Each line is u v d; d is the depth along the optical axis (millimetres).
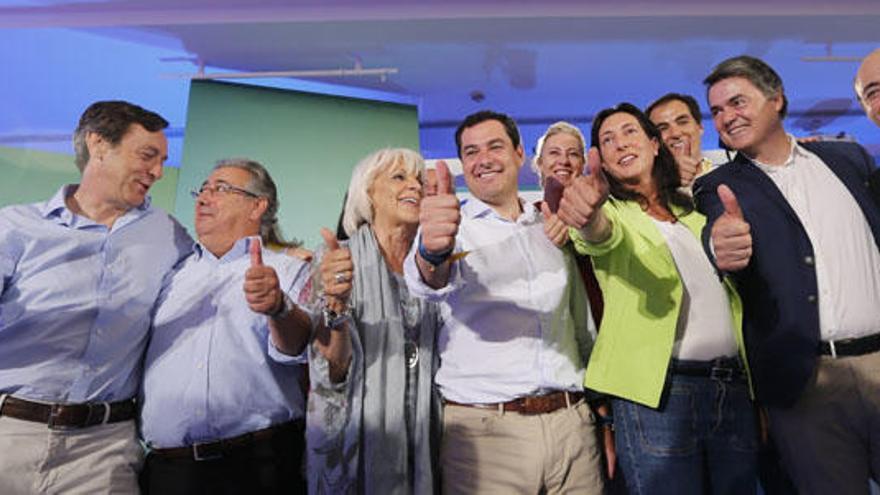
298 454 1702
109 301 1619
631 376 1516
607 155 1780
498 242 1657
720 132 1735
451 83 4172
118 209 1731
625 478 1525
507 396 1525
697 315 1556
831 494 1488
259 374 1651
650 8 3336
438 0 3412
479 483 1495
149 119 1774
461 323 1599
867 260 1558
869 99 1846
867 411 1489
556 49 3752
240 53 3877
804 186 1637
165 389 1622
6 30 3553
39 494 1452
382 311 1566
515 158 1806
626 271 1608
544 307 1594
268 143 3775
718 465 1490
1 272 1553
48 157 3688
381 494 1420
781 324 1524
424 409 1522
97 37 3695
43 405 1504
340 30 3590
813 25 3496
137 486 1634
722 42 3678
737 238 1345
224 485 1590
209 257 1796
